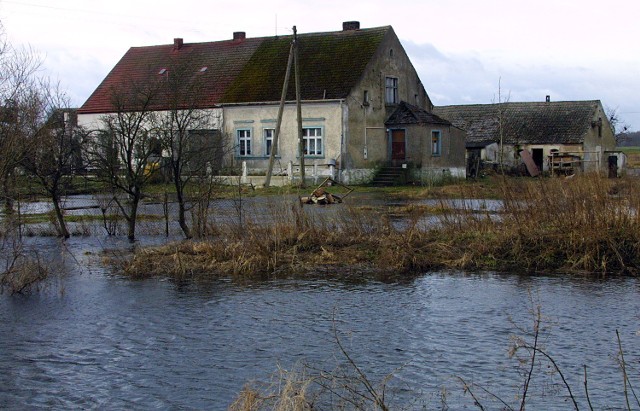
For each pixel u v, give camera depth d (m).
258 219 21.11
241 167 45.91
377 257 18.00
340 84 44.34
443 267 17.66
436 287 15.46
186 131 24.95
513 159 59.22
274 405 7.73
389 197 35.06
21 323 12.79
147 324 12.67
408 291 15.10
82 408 9.02
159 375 10.07
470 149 57.72
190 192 22.28
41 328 12.46
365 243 19.19
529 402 8.91
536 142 58.78
